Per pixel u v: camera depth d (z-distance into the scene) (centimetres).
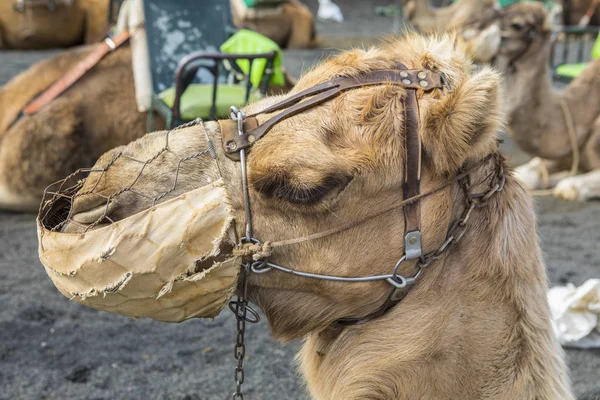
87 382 415
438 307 230
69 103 671
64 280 214
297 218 221
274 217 221
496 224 234
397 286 226
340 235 223
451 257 231
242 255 219
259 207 221
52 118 667
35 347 452
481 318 230
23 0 1458
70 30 1525
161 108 617
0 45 1504
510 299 231
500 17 720
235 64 662
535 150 773
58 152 669
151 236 206
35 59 1393
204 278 214
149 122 658
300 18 1580
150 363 439
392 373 230
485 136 221
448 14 1197
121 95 679
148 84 641
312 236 222
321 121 222
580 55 1258
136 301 214
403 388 230
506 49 722
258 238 222
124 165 223
